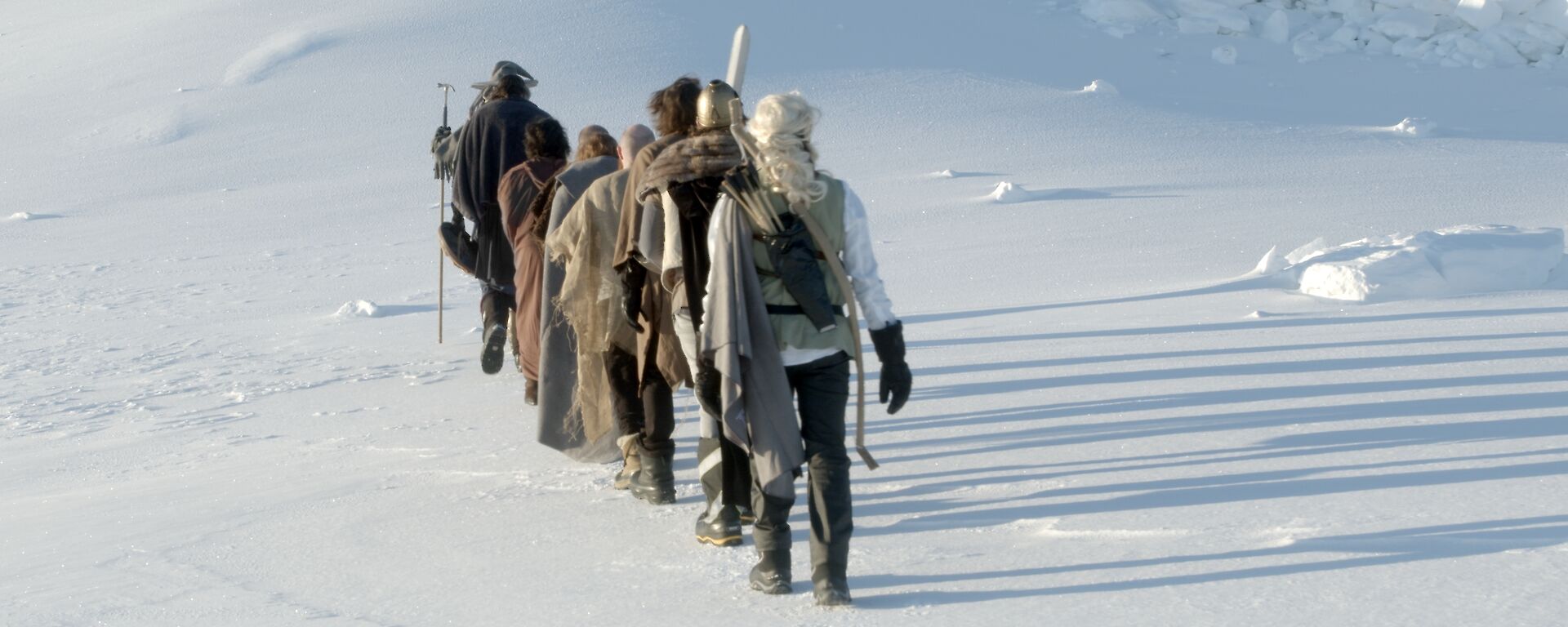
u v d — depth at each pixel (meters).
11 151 57.09
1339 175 37.97
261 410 15.38
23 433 15.29
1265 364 13.39
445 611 7.74
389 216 40.19
